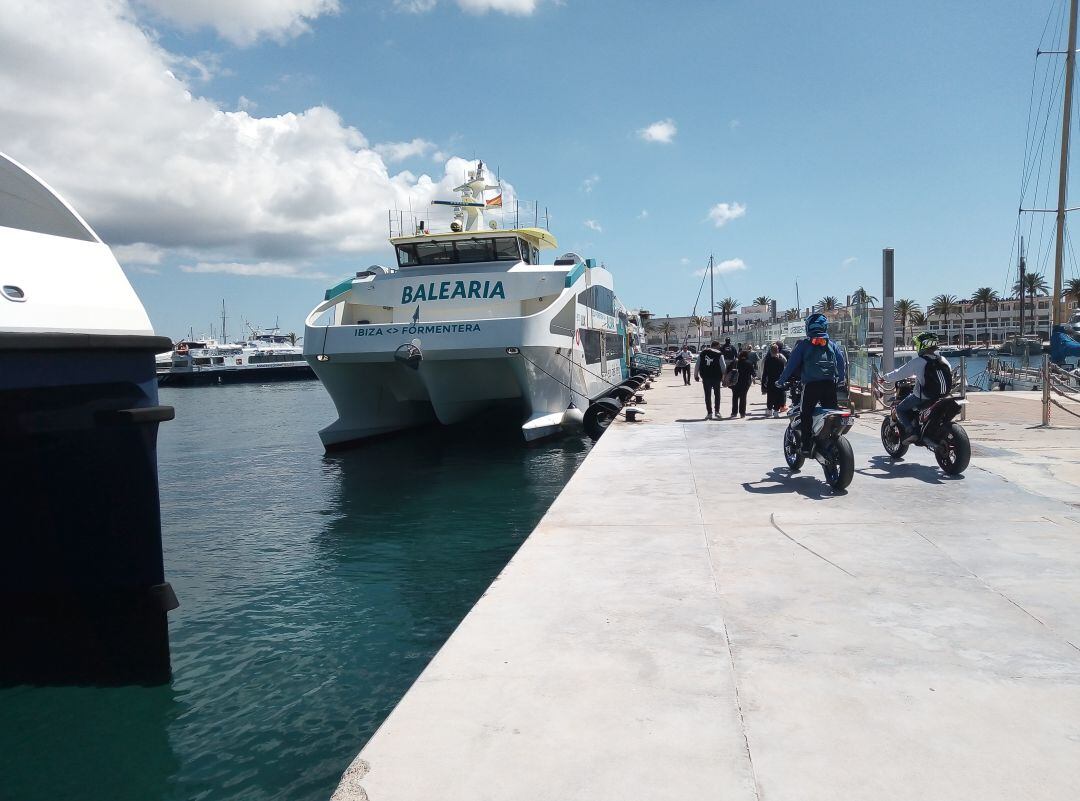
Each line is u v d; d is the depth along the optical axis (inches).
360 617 261.7
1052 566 176.9
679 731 103.2
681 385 1283.2
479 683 119.7
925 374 304.7
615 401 717.9
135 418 198.2
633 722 106.0
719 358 598.2
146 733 178.2
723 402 803.4
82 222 208.1
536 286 695.7
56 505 207.2
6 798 150.8
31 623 215.0
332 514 448.1
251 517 448.5
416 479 566.9
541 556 196.9
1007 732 101.2
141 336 202.8
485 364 710.5
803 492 277.0
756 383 1157.1
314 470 635.5
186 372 3644.2
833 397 294.2
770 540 208.2
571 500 273.4
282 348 4574.3
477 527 399.9
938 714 106.7
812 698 112.5
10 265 179.5
